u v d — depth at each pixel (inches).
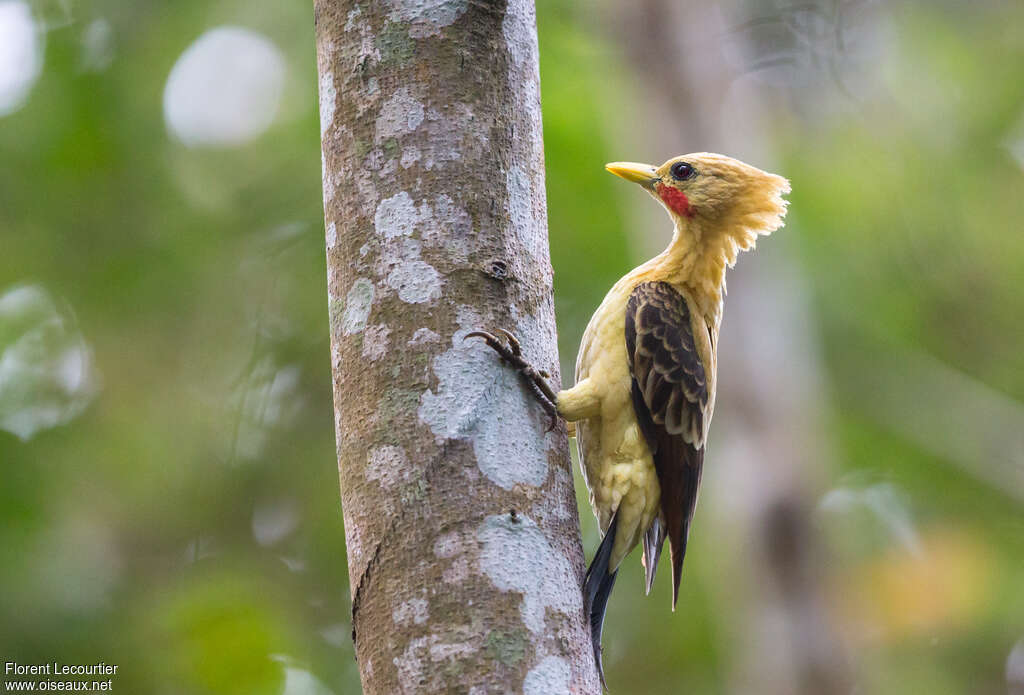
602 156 581.9
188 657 499.8
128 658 497.4
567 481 222.5
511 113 233.1
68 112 567.8
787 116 695.1
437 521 204.4
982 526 618.2
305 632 563.5
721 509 575.8
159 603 519.8
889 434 637.3
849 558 603.2
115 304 587.2
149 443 574.6
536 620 201.5
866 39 716.0
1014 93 688.4
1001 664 574.6
